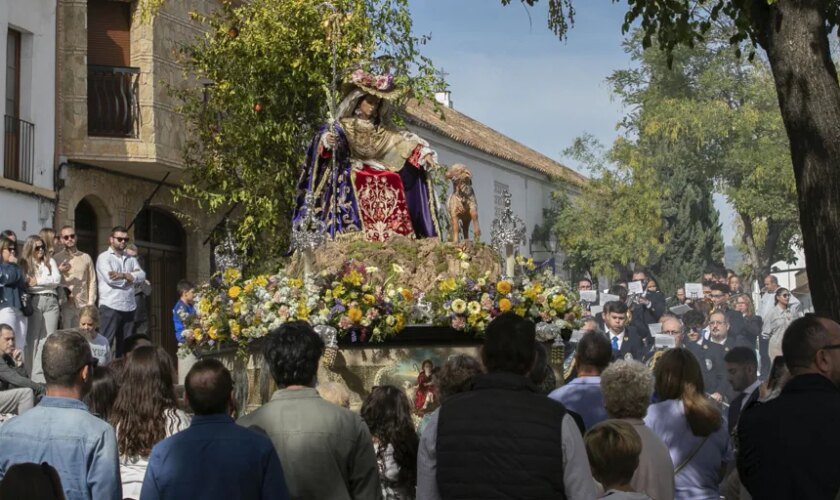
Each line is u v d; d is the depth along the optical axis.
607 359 7.70
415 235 13.11
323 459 5.86
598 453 5.53
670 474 6.31
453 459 5.36
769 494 5.71
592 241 37.84
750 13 9.67
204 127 20.09
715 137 35.19
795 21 9.34
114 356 16.16
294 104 19.58
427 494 5.54
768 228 36.03
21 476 4.46
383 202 12.75
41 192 19.50
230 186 20.05
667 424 6.94
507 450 5.30
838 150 9.22
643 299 17.38
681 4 11.22
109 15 21.31
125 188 21.97
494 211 37.53
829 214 9.19
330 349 10.64
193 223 23.81
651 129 34.34
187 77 21.89
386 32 19.75
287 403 5.96
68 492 5.68
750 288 35.09
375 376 11.00
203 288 12.54
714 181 37.88
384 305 10.80
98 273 16.23
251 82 19.41
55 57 20.22
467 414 5.41
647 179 36.62
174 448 5.46
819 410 5.70
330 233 12.56
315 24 19.06
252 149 19.56
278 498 5.43
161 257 23.45
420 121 30.73
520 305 11.09
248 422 5.95
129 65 21.34
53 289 14.59
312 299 10.73
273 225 19.59
